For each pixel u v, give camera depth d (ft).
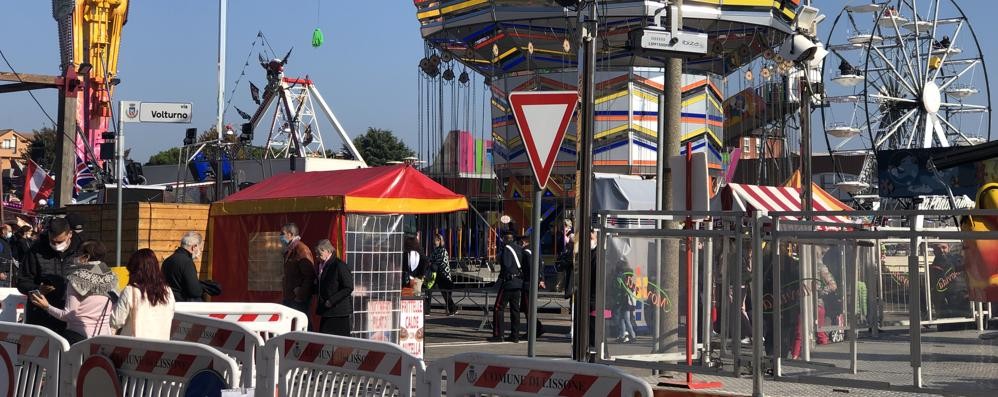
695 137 115.03
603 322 31.76
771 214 28.84
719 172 118.21
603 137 115.34
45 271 35.58
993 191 30.91
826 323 28.84
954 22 138.62
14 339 27.66
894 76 139.44
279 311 35.81
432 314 81.30
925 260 27.40
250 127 98.63
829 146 133.39
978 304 26.55
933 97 138.31
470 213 132.46
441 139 118.01
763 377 29.32
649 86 114.73
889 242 27.91
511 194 125.90
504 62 118.93
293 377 23.66
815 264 29.27
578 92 29.50
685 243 31.24
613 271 31.78
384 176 46.83
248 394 22.13
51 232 35.63
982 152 35.88
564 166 119.24
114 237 57.57
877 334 28.09
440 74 115.24
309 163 124.16
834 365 28.76
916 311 27.22
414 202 46.50
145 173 168.76
